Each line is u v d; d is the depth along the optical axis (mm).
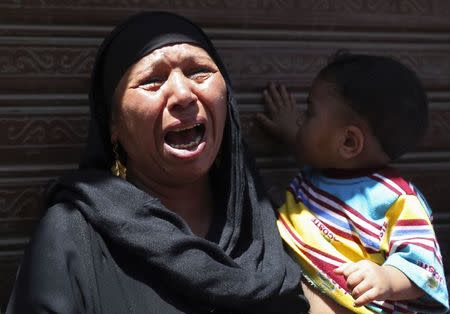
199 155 2203
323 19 2797
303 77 2791
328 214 2328
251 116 2734
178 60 2168
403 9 2889
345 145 2359
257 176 2441
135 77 2166
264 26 2732
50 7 2502
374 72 2336
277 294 2193
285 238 2367
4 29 2473
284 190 2785
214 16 2674
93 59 2557
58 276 2053
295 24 2766
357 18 2836
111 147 2352
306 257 2311
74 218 2148
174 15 2268
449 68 2965
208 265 2117
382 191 2275
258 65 2734
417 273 2160
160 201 2201
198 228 2352
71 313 2029
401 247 2205
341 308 2299
